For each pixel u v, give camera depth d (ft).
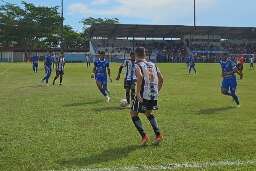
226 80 63.46
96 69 69.97
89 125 45.44
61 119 49.47
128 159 31.55
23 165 29.86
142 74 36.22
